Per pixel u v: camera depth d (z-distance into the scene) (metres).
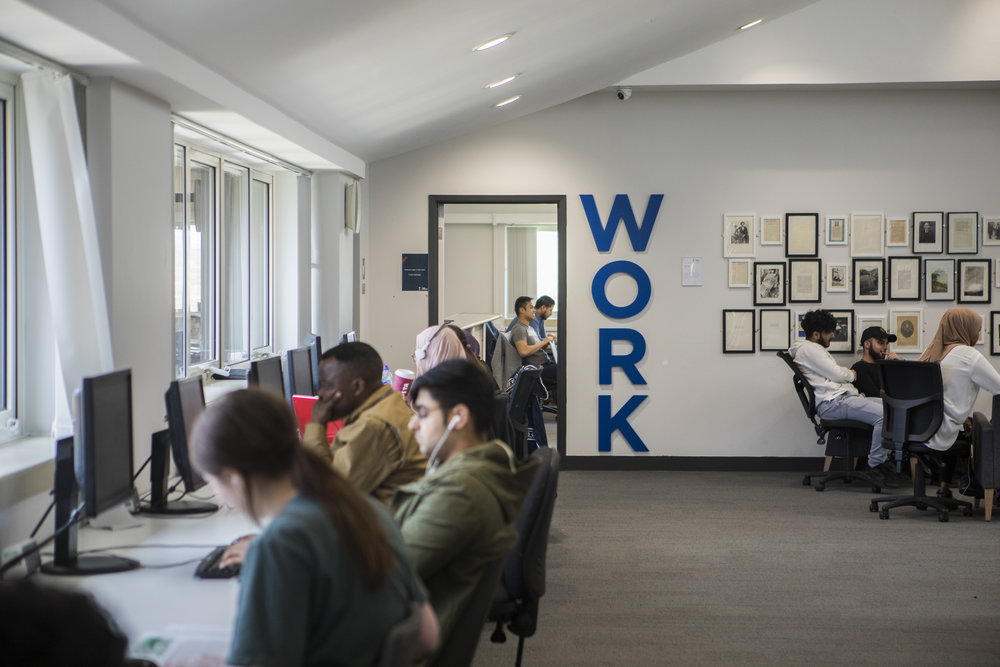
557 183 7.78
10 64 3.05
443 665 2.04
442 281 8.05
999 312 7.70
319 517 1.56
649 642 3.87
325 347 6.64
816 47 7.33
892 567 4.98
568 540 5.54
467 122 7.10
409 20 3.90
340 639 1.54
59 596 1.04
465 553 2.12
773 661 3.66
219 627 2.09
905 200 7.70
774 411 7.77
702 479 7.43
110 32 2.92
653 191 7.77
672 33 5.98
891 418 6.21
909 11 7.27
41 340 3.44
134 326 3.53
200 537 2.93
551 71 5.98
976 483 6.25
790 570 4.91
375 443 2.97
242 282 6.18
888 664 3.63
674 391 7.80
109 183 3.35
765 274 7.74
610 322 7.80
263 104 4.49
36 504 2.94
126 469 2.86
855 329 7.75
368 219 7.82
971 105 7.65
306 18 3.50
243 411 1.63
